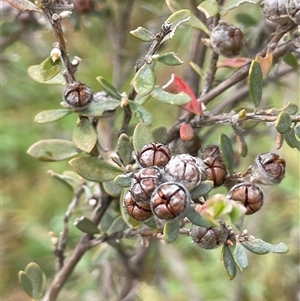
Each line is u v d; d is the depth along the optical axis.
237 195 0.17
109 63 0.39
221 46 0.19
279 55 0.20
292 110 0.19
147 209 0.16
